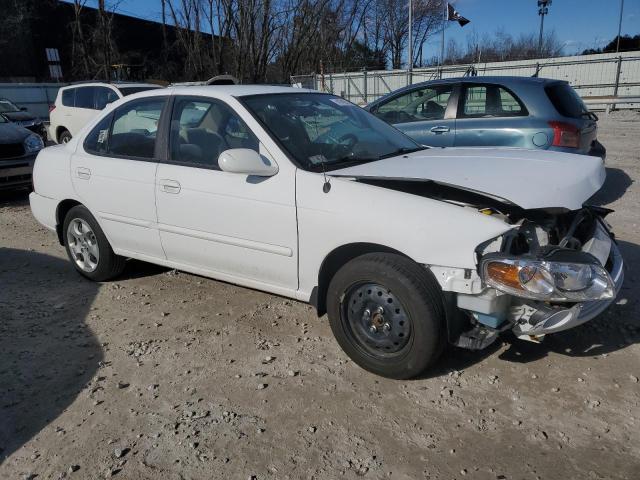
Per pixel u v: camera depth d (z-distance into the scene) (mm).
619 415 2930
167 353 3754
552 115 6684
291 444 2824
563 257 2848
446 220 3002
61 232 5266
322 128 4078
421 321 3076
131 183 4422
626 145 12117
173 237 4273
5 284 5109
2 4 35094
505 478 2545
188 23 29156
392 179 3271
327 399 3180
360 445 2797
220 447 2820
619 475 2531
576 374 3305
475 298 2984
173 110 4285
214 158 3990
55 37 37188
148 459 2754
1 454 2842
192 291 4789
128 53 35406
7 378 3508
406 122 7664
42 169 5215
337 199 3340
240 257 3904
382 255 3215
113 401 3236
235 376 3447
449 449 2742
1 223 7496
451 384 3264
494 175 3385
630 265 4934
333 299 3416
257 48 28438
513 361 3469
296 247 3566
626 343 3623
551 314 2916
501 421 2930
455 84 7332
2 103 16438
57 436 2953
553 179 3381
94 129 4906
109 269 4934
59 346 3902
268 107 4012
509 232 2936
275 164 3646
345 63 36094
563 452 2689
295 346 3785
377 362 3320
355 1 34031
